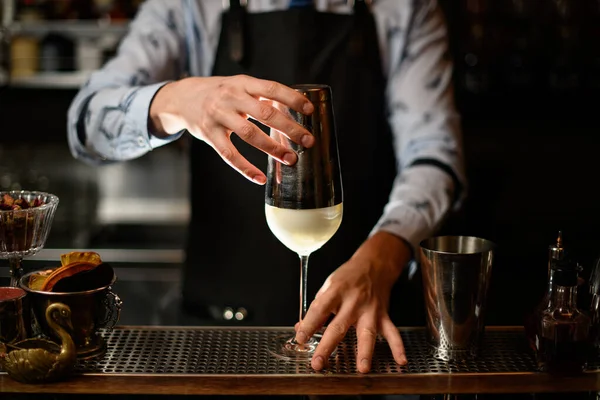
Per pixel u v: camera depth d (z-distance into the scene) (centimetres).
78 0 275
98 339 99
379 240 119
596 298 96
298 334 100
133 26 156
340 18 152
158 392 89
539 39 278
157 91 121
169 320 252
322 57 152
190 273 161
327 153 94
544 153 273
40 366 89
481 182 274
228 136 104
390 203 131
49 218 104
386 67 154
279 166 95
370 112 153
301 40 151
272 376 93
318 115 93
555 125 274
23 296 94
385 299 109
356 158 154
